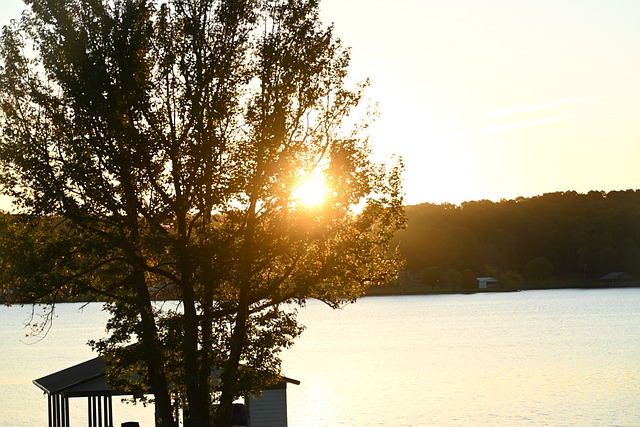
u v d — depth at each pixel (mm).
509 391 67375
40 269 26719
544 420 53812
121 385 29297
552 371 80500
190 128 27609
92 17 27344
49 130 27188
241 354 28359
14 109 27281
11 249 27156
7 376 87125
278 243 27469
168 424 28781
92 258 27641
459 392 67562
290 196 28016
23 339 142500
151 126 27078
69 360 101688
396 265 28531
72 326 176500
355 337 132000
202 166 27109
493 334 126812
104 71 26688
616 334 120500
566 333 124000
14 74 27328
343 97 28250
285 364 93625
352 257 27719
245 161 27531
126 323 27859
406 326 150375
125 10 27484
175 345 27328
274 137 27141
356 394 67875
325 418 56219
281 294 28234
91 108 26281
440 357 97438
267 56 27750
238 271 27484
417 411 58250
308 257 28125
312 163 27844
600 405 58875
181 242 27219
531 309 180000
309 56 27906
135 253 27219
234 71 27797
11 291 27516
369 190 27438
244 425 35312
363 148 28141
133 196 27156
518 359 92562
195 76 27344
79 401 69188
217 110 26969
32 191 26844
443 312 184000
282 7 28375
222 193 26797
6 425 56500
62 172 26984
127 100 27000
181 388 28812
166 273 27453
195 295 28578
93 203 27016
